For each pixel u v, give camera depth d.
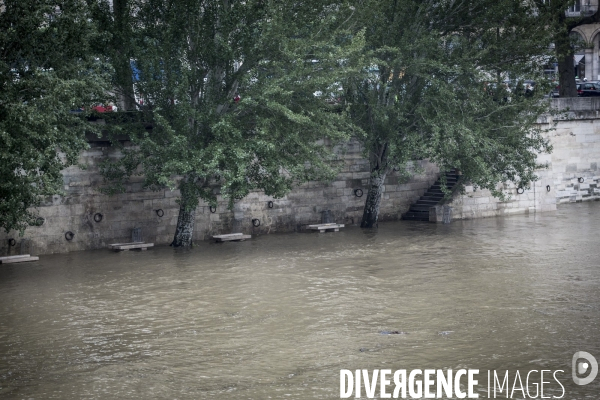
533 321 27.86
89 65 34.97
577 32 85.81
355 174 51.09
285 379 22.61
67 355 25.16
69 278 35.66
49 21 34.06
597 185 60.78
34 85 32.12
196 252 41.72
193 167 39.16
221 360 24.36
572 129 59.16
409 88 47.25
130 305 30.94
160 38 40.28
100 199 42.19
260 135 40.00
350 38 43.66
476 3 46.56
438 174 54.78
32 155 31.44
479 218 52.88
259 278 35.31
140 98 41.78
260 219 47.69
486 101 47.00
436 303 30.59
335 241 44.84
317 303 30.84
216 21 40.47
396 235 46.62
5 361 24.69
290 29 40.38
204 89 41.47
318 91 44.19
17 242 39.94
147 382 22.62
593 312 28.91
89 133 41.06
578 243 42.97
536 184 54.72
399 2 45.69
